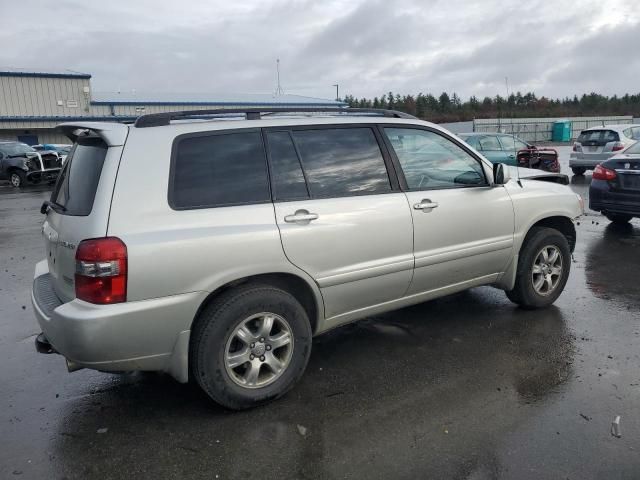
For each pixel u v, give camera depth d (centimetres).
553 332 469
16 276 701
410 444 310
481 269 471
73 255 311
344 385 384
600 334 463
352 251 382
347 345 453
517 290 509
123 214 308
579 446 304
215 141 347
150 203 316
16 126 3775
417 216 415
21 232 1040
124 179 313
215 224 330
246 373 348
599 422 328
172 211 321
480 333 471
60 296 342
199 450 310
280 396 362
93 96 4284
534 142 4206
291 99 4691
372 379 392
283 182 363
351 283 386
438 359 422
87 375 412
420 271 423
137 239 305
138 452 310
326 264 371
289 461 298
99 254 297
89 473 292
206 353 329
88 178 330
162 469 294
